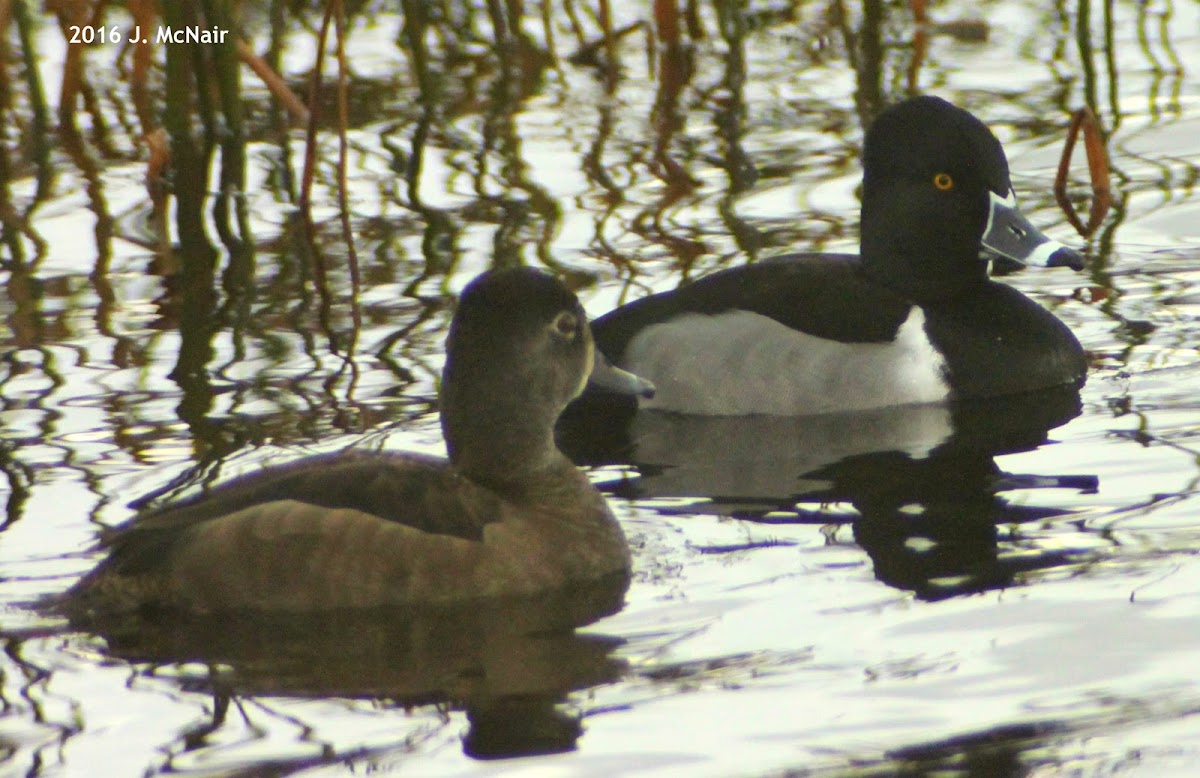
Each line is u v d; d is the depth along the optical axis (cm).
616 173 1500
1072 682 714
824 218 1366
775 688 717
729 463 1023
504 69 1792
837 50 1816
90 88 1756
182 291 1261
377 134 1630
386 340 1158
